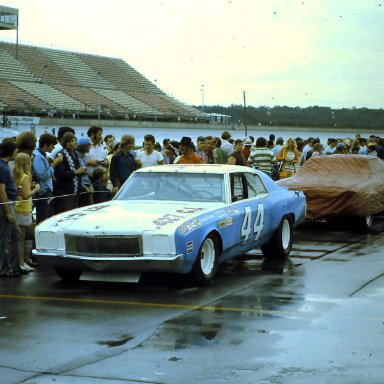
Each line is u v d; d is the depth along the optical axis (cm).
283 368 582
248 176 1112
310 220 1547
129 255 880
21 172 1034
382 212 1883
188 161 1455
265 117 9281
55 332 696
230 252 1012
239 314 771
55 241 916
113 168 1324
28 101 6769
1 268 1009
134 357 612
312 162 1700
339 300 846
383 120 9212
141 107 8281
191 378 557
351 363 595
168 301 838
